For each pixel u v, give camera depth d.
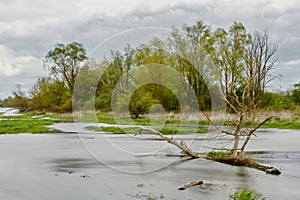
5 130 34.41
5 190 11.31
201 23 44.50
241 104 17.38
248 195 10.43
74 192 11.08
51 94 69.19
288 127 35.94
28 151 20.23
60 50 67.62
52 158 17.61
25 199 10.33
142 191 11.22
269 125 37.22
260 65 21.50
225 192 11.10
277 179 13.02
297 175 13.73
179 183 12.34
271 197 10.66
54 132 32.75
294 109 41.00
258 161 16.77
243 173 14.05
